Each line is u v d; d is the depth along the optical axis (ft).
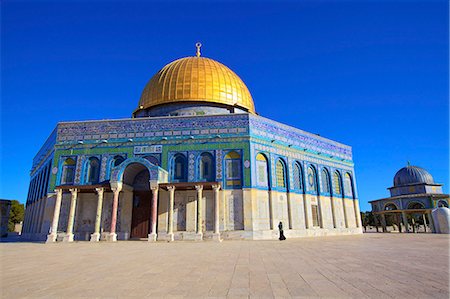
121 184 76.43
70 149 87.92
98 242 69.72
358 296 17.25
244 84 108.27
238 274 24.59
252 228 76.18
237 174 80.74
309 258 35.29
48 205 84.38
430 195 129.29
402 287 19.48
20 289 20.07
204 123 85.40
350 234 103.14
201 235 72.74
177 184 74.95
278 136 90.48
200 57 107.96
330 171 104.27
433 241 65.21
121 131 87.51
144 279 22.80
